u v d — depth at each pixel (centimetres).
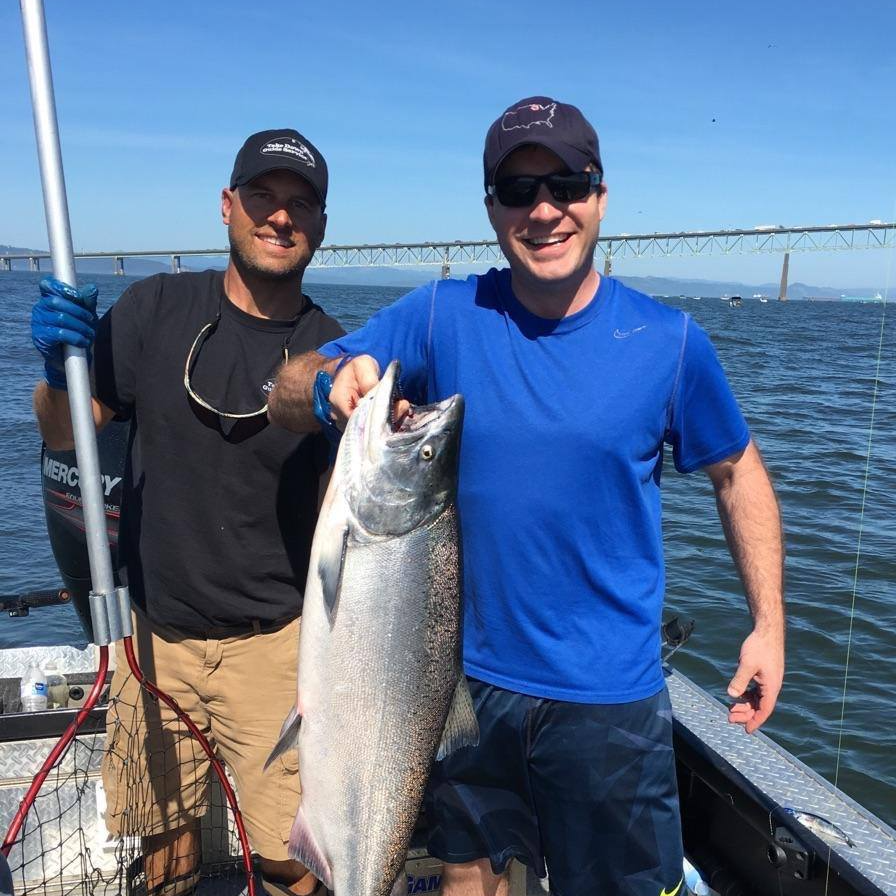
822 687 628
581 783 254
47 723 319
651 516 256
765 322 6894
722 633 700
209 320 292
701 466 271
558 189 234
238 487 284
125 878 315
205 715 303
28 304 5419
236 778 306
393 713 227
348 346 265
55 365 252
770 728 580
